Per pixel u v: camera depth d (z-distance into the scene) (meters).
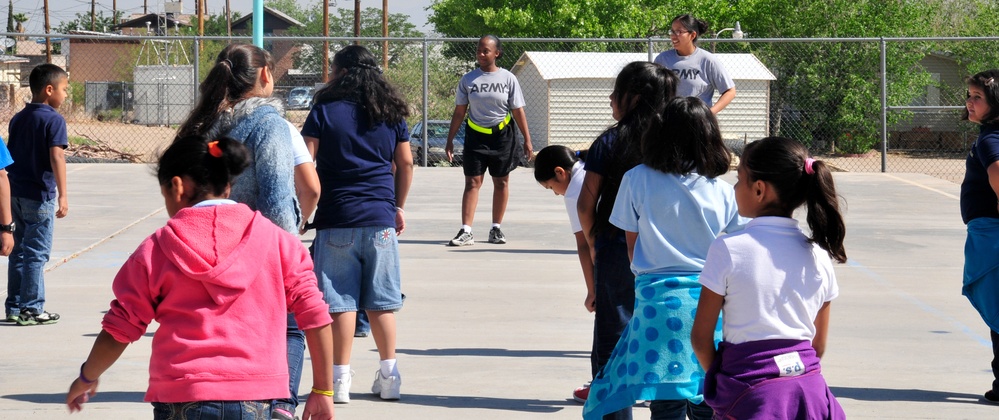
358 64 4.86
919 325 6.85
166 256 2.87
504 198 10.16
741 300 3.04
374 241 4.78
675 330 3.66
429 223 11.49
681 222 3.74
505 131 9.93
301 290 3.03
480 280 8.30
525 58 28.94
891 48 28.91
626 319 4.13
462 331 6.57
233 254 2.90
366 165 4.75
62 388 5.22
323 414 3.17
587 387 5.07
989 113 4.89
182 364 2.83
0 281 8.03
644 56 28.30
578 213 4.22
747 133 26.12
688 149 3.74
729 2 36.94
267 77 4.14
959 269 9.00
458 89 10.02
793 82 28.17
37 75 6.51
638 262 3.81
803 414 3.00
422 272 8.62
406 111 4.94
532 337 6.44
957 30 35.69
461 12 43.66
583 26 37.38
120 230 10.70
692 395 3.63
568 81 27.72
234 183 3.92
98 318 6.84
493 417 4.83
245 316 2.91
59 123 6.53
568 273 8.65
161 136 32.62
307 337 3.12
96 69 49.44
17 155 6.54
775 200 3.10
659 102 4.10
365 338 6.43
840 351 6.16
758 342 3.03
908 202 13.63
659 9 37.97
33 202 6.54
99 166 17.64
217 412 2.81
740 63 26.02
